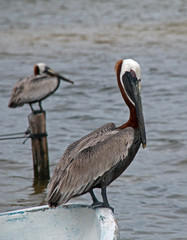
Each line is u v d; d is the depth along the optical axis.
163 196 10.60
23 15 49.03
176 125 15.78
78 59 28.23
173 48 30.16
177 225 9.29
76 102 19.45
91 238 5.48
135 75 6.63
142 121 6.46
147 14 45.72
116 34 35.72
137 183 11.35
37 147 11.66
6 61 28.31
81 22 42.59
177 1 55.81
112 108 18.39
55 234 5.75
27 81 13.42
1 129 16.09
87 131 15.70
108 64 26.69
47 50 31.09
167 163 12.55
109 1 58.53
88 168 6.14
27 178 11.91
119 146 6.23
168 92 20.47
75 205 5.80
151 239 8.75
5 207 10.22
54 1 60.75
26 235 5.75
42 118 11.54
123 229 9.15
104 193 6.25
